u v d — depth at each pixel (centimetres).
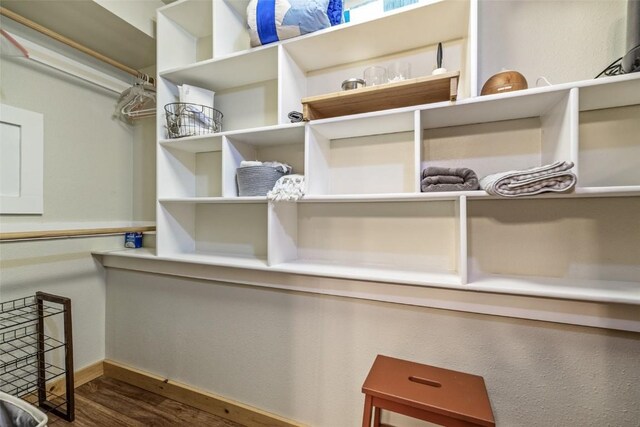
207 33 163
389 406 82
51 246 148
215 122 149
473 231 110
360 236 129
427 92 99
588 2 98
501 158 108
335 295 116
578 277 98
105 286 172
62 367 152
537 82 95
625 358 83
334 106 111
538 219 102
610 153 95
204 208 165
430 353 103
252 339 133
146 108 168
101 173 170
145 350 159
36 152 141
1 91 130
